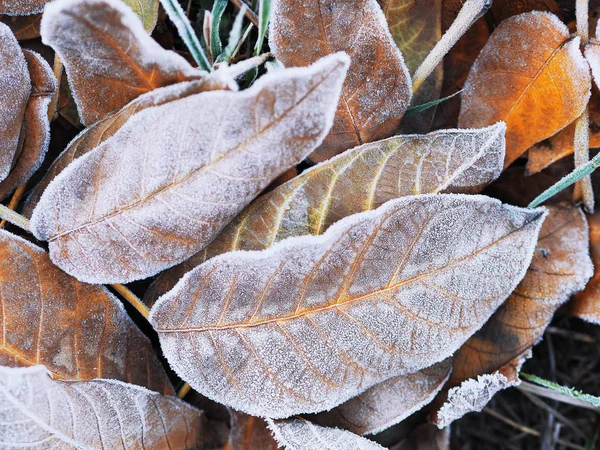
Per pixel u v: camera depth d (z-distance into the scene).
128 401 0.25
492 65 0.28
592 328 0.34
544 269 0.28
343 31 0.25
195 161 0.24
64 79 0.28
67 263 0.25
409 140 0.26
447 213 0.25
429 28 0.29
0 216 0.26
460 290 0.26
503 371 0.28
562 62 0.27
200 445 0.27
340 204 0.25
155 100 0.24
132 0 0.27
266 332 0.25
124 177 0.24
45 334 0.25
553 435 0.34
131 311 0.29
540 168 0.29
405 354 0.26
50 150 0.29
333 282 0.25
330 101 0.23
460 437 0.35
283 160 0.24
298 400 0.25
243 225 0.26
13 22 0.28
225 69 0.24
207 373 0.25
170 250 0.25
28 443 0.24
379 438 0.30
